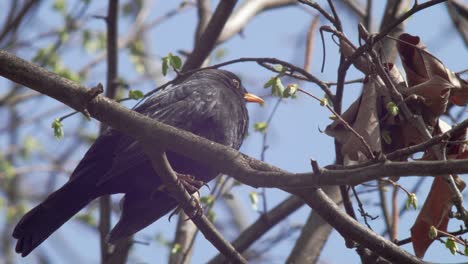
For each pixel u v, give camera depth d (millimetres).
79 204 11070
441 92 9094
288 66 10578
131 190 11281
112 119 8969
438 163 7449
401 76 9578
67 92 8805
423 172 7520
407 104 9250
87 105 8867
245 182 8797
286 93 8891
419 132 9133
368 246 9055
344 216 9070
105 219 13719
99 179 11000
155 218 11289
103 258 13508
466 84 9297
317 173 8141
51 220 10883
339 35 9461
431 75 9211
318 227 13180
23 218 10703
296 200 12977
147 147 9258
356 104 9344
